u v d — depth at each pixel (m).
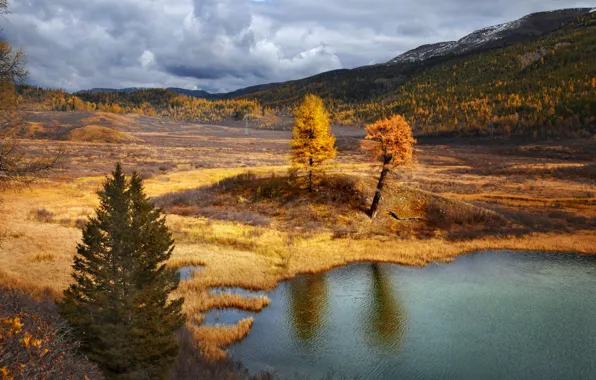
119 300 10.73
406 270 27.67
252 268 26.22
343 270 27.56
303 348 17.31
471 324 19.70
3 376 6.09
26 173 10.71
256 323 19.52
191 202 42.84
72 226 33.19
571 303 22.11
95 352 10.53
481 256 30.86
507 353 17.08
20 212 36.53
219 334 17.55
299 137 41.03
